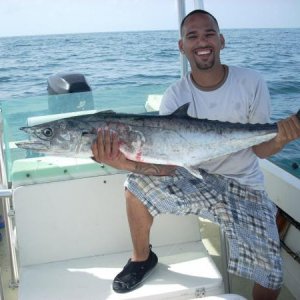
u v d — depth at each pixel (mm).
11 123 2801
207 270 2461
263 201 2637
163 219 2838
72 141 2369
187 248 2773
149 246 2475
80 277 2490
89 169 2770
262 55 13992
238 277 3168
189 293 2297
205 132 2475
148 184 2500
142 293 2279
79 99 2992
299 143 4422
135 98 3121
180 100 2736
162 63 14688
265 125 2492
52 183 2713
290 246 3100
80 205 2748
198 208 2527
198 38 2590
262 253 2391
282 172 3309
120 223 2787
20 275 2539
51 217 2715
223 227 2486
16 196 2682
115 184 2777
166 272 2473
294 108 7617
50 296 2305
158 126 2432
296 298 2918
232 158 2709
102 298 2268
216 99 2697
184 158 2482
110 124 2381
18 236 2680
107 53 17531
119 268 2586
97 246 2766
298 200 2980
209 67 2617
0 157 2768
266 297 2434
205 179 2654
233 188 2643
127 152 2416
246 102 2686
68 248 2727
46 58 17969
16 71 15078
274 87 9344
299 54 14336
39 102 2887
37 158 2793
